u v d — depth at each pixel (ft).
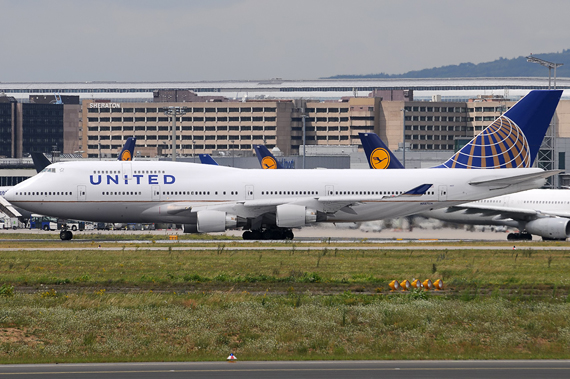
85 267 517.55
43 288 429.38
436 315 336.08
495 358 265.13
